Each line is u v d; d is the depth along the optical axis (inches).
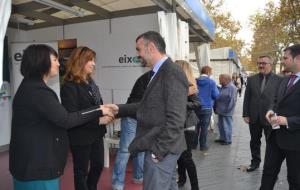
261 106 212.5
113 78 276.4
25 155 96.3
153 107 107.1
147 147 107.0
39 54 99.1
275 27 974.4
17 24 294.0
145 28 260.5
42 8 230.4
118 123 250.2
